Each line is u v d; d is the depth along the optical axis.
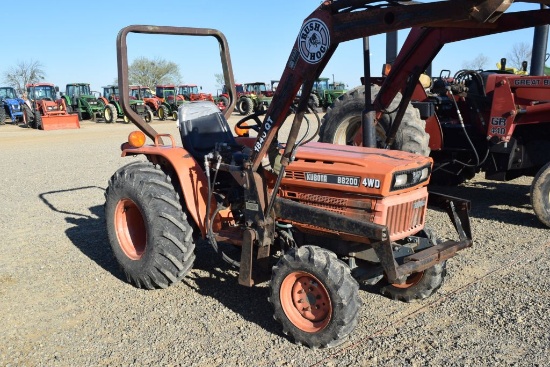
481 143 6.86
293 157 3.51
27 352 3.46
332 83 31.05
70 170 10.86
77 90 29.39
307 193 3.67
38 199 7.96
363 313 3.88
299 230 3.77
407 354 3.29
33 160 12.71
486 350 3.30
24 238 5.92
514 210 6.69
